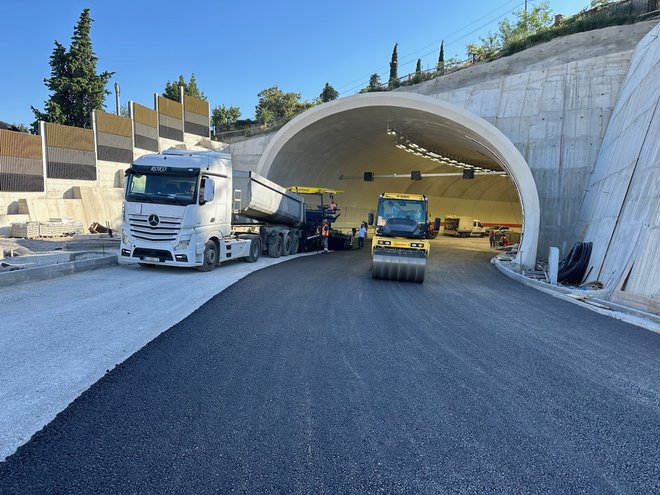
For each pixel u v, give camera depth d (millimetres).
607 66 20453
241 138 42719
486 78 24500
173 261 11898
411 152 33438
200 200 12188
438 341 6457
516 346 6383
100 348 5297
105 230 26469
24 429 3283
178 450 3090
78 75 37656
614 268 11625
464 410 4043
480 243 39031
